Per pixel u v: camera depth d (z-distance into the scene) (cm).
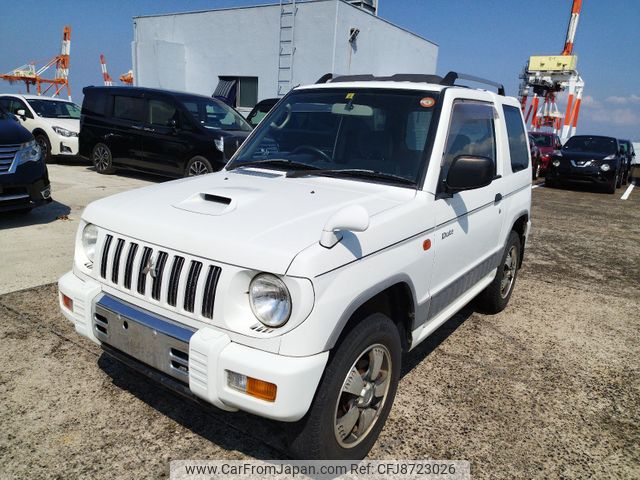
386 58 1952
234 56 1903
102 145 1112
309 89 380
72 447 256
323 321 207
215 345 208
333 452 237
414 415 302
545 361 387
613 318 489
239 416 288
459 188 289
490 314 480
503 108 429
